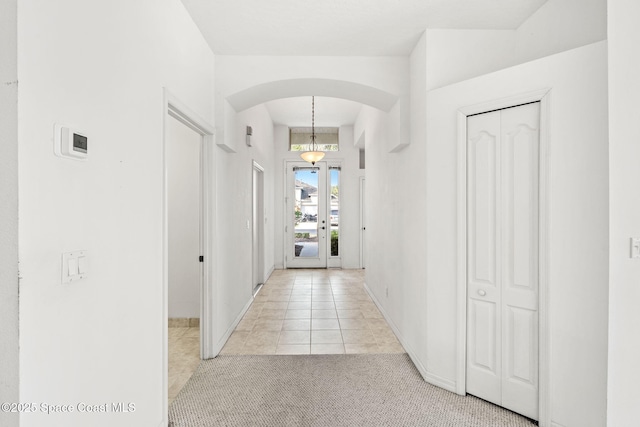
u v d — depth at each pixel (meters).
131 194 1.60
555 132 1.94
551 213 1.95
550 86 1.95
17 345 1.00
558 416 1.94
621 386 1.66
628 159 1.62
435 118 2.50
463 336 2.35
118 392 1.50
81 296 1.26
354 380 2.58
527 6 2.35
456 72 2.60
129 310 1.59
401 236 3.28
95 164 1.33
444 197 2.44
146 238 1.74
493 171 2.22
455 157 2.37
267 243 6.41
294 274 6.83
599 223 1.80
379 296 4.40
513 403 2.15
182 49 2.25
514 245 2.14
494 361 2.23
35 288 1.05
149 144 1.78
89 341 1.30
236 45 2.84
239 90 3.01
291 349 3.17
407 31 2.64
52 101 1.11
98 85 1.35
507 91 2.12
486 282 2.26
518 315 2.13
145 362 1.74
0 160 0.99
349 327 3.76
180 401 2.31
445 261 2.44
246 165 4.39
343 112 6.29
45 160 1.08
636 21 1.61
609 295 1.67
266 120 6.11
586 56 1.84
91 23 1.31
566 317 1.91
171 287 3.77
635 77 1.61
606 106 1.77
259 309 4.46
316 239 7.51
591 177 1.83
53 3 1.11
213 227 2.96
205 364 2.86
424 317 2.61
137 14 1.65
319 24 2.53
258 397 2.35
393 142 3.27
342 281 6.16
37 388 1.06
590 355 1.83
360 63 3.04
